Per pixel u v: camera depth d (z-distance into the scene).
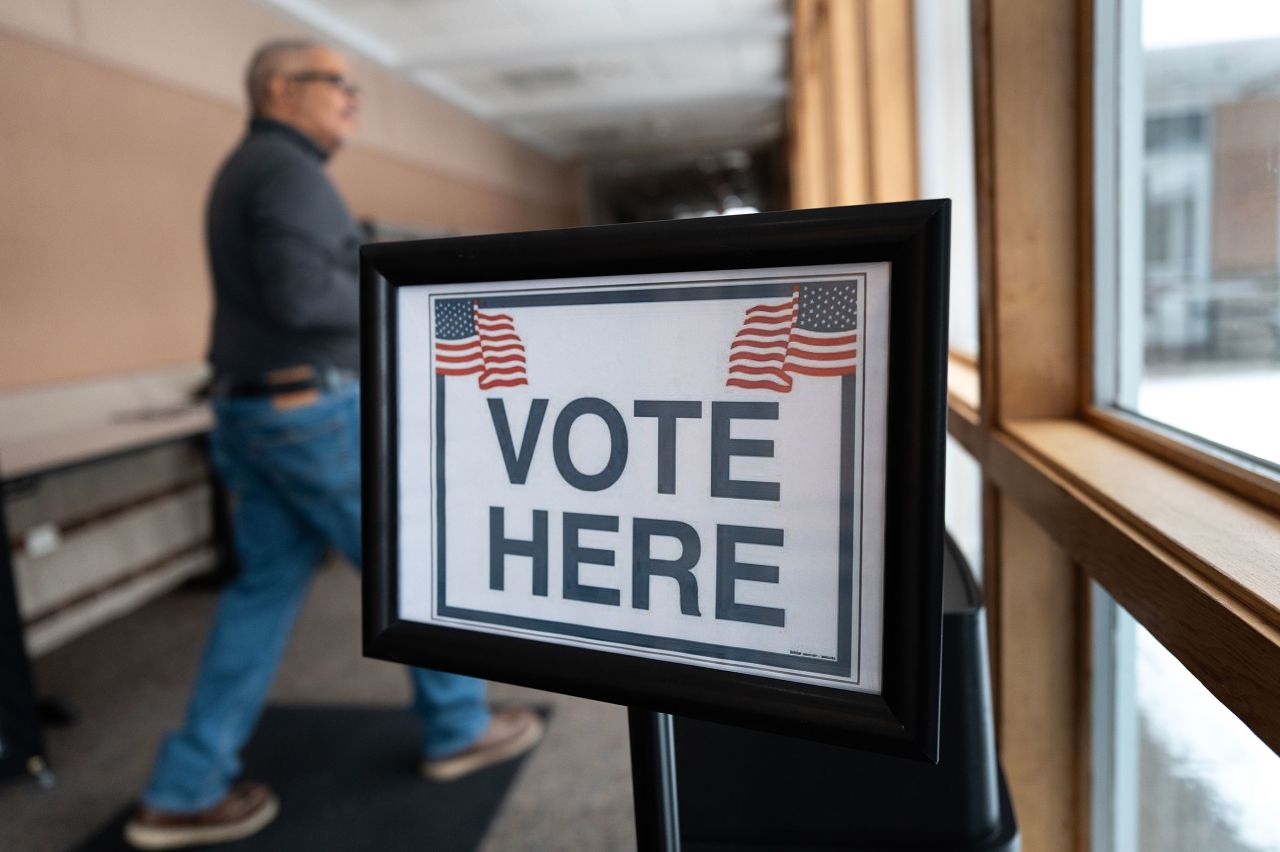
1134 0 0.95
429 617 0.45
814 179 4.41
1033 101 1.00
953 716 0.57
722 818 0.61
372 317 0.45
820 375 0.37
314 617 2.78
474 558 0.44
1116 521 0.64
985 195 1.04
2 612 1.79
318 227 1.50
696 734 0.60
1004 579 1.05
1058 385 1.04
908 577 0.34
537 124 8.87
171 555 3.38
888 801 0.58
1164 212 0.93
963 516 1.72
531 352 0.42
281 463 1.52
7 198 3.09
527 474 0.43
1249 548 0.52
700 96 7.89
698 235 0.37
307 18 5.19
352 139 5.87
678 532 0.40
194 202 4.08
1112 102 0.96
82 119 3.42
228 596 1.60
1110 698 1.04
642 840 0.43
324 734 1.96
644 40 5.93
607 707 2.04
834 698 0.36
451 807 1.65
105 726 2.14
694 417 0.39
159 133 3.86
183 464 3.45
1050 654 1.05
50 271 3.26
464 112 7.87
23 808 1.76
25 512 2.78
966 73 1.70
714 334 0.39
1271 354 0.75
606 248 0.39
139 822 1.57
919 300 0.34
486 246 0.42
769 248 0.36
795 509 0.38
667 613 0.40
